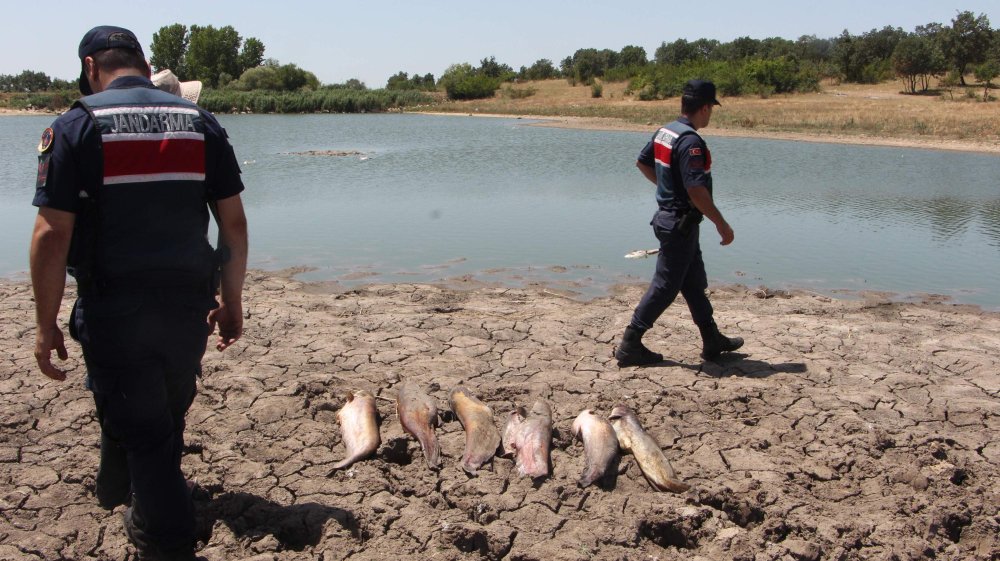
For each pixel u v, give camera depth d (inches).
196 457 179.2
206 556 143.9
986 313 330.0
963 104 1934.1
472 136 1439.5
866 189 715.4
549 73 3875.5
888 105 1929.1
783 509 159.6
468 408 194.9
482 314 315.0
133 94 126.5
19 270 391.9
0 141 1270.9
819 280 389.7
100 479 153.9
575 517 158.7
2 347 249.8
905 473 174.2
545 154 1076.5
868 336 281.0
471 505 161.0
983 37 2529.5
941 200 652.1
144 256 124.0
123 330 124.4
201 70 3511.3
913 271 409.4
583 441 182.1
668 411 205.9
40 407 203.0
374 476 169.6
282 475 170.2
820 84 2800.2
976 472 179.2
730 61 2849.4
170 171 125.6
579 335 278.5
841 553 146.9
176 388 135.7
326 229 514.9
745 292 359.6
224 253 139.7
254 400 208.5
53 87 3656.5
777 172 836.0
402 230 512.7
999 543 156.0
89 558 143.9
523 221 548.7
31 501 160.1
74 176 119.9
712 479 173.2
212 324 145.7
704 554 147.9
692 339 275.6
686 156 221.1
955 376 243.4
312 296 339.9
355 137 1425.9
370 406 194.9
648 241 479.2
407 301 334.6
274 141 1330.0
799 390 223.9
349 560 143.7
